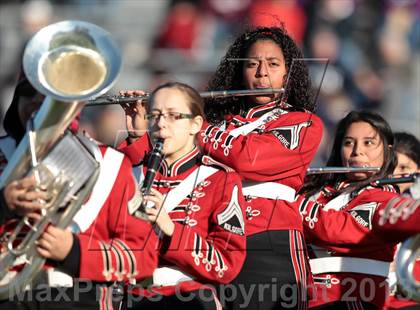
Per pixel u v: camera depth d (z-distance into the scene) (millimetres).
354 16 48969
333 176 23141
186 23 47875
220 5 48406
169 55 47500
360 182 22641
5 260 16953
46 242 16750
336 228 21875
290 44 23031
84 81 16594
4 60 47562
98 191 17578
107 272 17266
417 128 47250
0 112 45562
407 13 50094
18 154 16672
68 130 16969
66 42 16688
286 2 48344
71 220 16953
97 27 16703
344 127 23469
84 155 16766
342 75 47438
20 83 17516
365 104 47500
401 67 49094
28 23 49031
